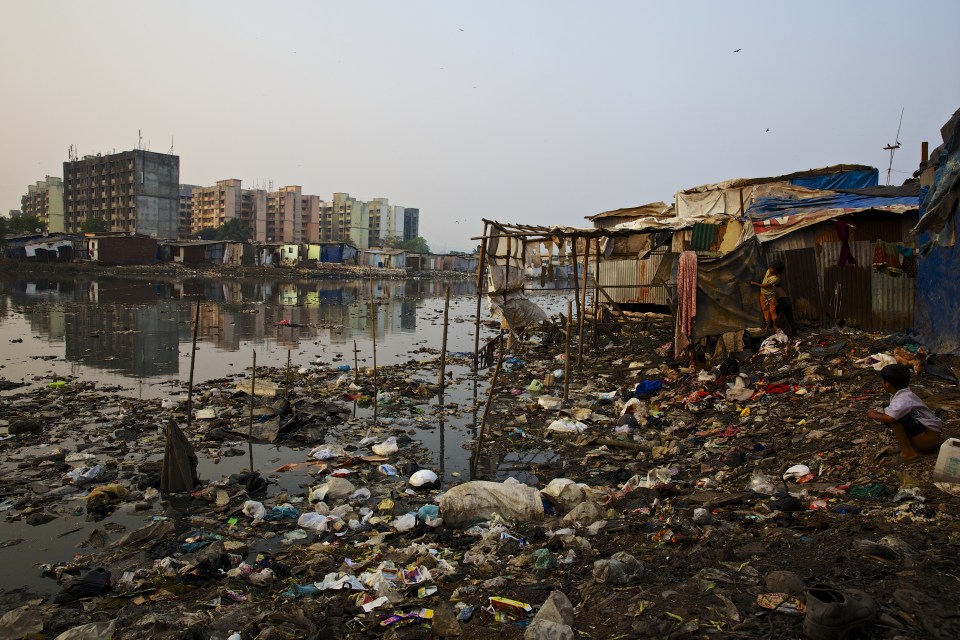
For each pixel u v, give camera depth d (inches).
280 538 258.5
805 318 589.9
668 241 764.6
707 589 169.5
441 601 189.9
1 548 248.4
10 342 783.1
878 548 174.6
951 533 184.7
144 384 560.4
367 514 279.3
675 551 204.7
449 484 324.2
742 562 186.2
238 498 300.5
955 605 144.0
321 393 525.0
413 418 460.8
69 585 209.6
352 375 610.2
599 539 233.8
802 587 161.6
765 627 147.7
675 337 532.4
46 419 431.5
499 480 329.1
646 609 164.7
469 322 1201.4
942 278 411.5
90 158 3843.5
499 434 416.2
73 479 316.5
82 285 1828.2
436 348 826.8
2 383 534.0
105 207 3794.3
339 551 239.9
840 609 134.3
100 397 498.9
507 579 202.4
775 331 541.3
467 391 558.9
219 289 1888.5
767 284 533.6
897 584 155.6
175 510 288.4
